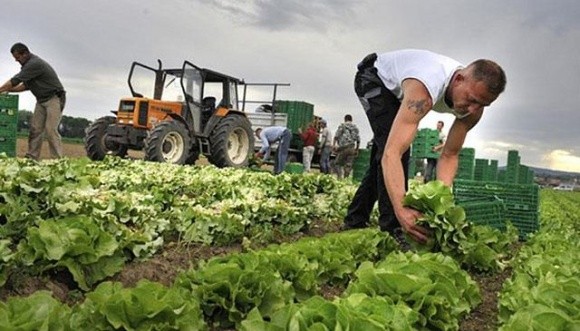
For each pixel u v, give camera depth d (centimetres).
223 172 1136
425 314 330
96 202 541
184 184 892
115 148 1478
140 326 278
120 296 278
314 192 940
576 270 427
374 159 598
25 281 361
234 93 1582
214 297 332
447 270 389
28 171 527
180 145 1404
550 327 291
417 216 471
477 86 450
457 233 484
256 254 376
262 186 903
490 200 865
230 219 582
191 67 1462
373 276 340
